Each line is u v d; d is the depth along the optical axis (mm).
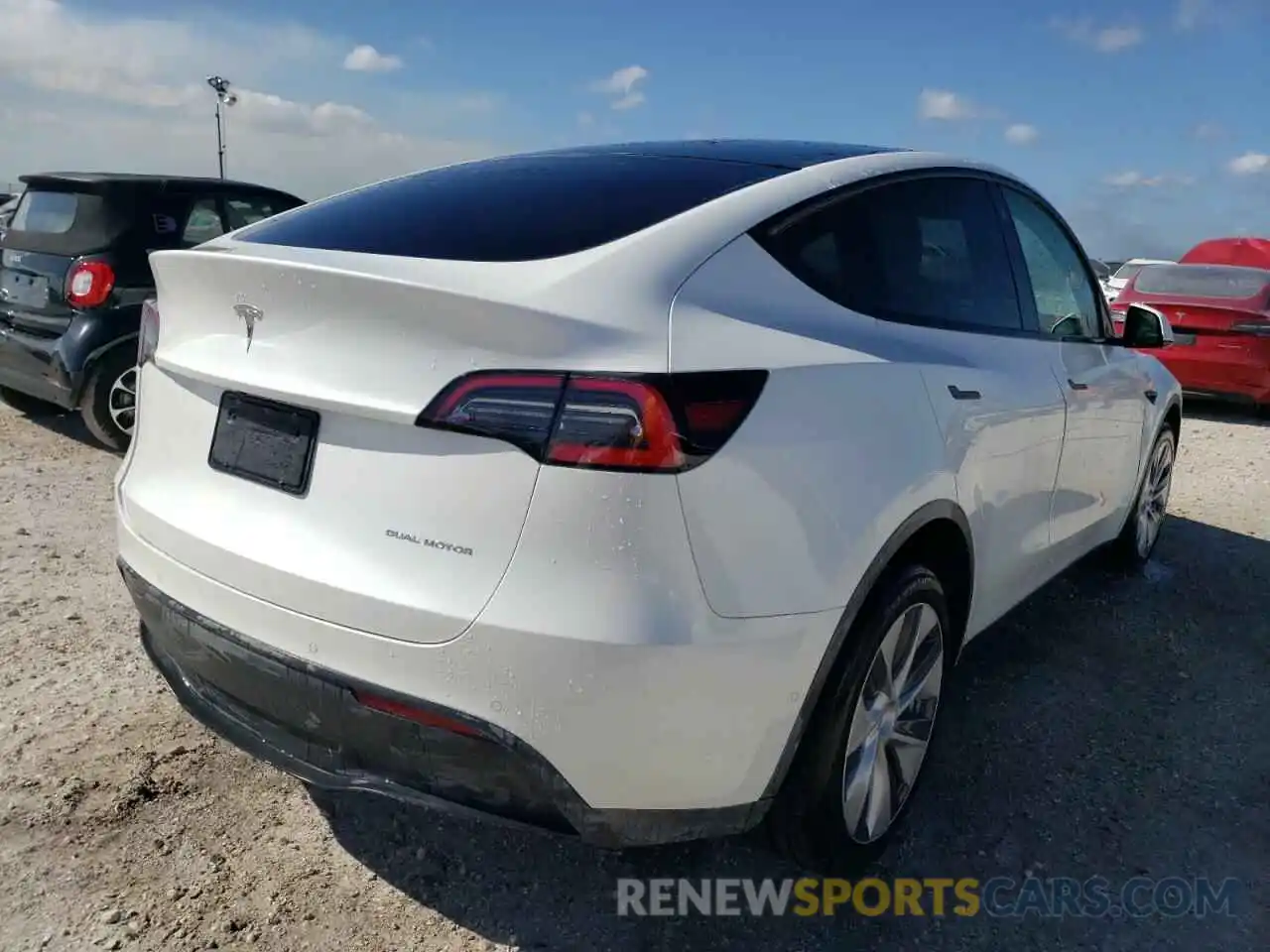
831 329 2377
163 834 2645
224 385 2209
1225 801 3023
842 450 2217
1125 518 4496
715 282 2188
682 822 2092
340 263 2156
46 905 2369
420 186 2801
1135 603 4523
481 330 1906
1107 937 2461
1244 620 4383
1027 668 3820
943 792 2998
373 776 2088
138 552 2449
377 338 1994
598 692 1874
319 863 2582
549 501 1862
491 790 1986
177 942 2287
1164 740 3350
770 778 2170
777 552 2049
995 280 3213
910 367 2521
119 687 3357
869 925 2467
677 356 1947
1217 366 9188
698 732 1981
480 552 1906
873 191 2764
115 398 6125
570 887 2553
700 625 1922
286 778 2908
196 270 2256
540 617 1861
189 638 2277
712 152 2891
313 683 2057
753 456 2006
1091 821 2900
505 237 2266
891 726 2584
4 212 10359
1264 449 8016
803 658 2119
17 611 3893
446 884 2537
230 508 2232
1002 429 2879
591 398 1864
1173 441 4949
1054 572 3764
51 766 2891
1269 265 13508
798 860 2459
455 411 1905
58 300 6070
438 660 1924
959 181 3178
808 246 2471
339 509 2053
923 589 2514
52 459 6109
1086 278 3961
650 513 1863
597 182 2590
